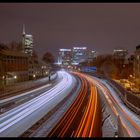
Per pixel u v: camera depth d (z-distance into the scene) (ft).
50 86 348.79
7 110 189.37
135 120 165.89
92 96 270.26
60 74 575.38
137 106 191.31
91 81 412.36
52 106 213.46
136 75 380.37
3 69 299.17
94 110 199.41
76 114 185.06
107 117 175.73
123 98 238.89
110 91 304.91
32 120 164.14
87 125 153.99
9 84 292.40
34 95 263.70
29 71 391.45
